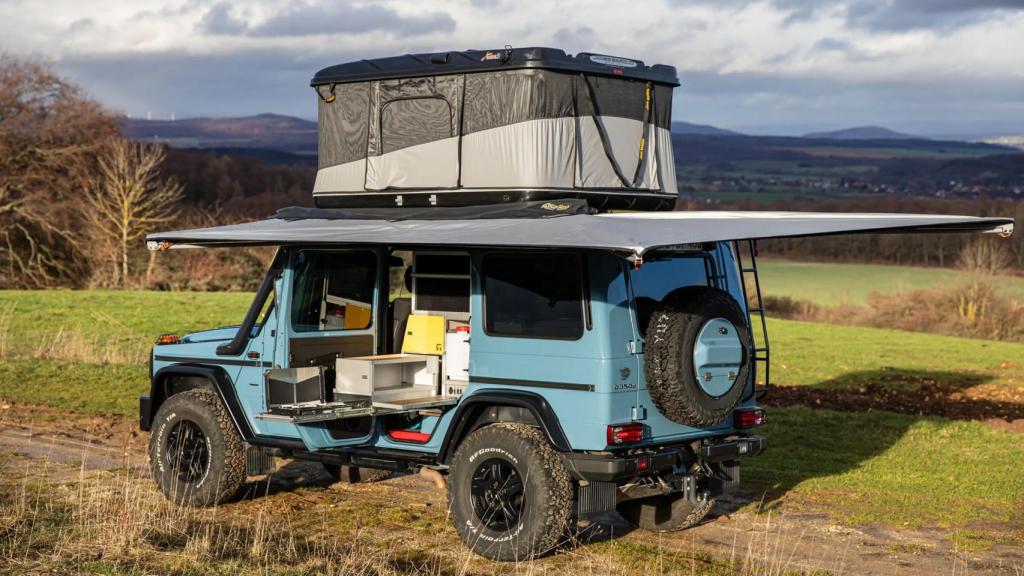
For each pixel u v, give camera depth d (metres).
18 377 16.59
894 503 9.38
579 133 8.11
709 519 8.72
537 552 7.03
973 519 8.88
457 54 8.34
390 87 8.71
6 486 9.10
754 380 8.01
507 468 7.24
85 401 14.63
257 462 8.85
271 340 8.55
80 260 45.72
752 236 6.37
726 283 7.92
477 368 7.46
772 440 12.79
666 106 8.88
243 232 8.16
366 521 8.31
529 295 7.22
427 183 8.48
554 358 7.07
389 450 8.07
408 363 7.94
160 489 8.89
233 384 8.77
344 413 7.57
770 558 7.45
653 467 7.03
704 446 7.50
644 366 7.01
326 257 8.55
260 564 6.74
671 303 6.99
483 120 8.13
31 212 44.00
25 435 11.92
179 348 9.20
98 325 26.00
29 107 44.81
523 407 7.32
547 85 7.93
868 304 46.84
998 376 23.33
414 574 6.73
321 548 7.36
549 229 6.80
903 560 7.57
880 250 59.31
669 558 7.39
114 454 10.98
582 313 6.95
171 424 8.88
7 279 44.44
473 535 7.25
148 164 44.25
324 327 8.52
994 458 11.68
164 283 42.88
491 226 7.19
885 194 167.88
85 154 45.66
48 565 6.50
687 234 6.36
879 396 18.53
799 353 27.33
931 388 20.38
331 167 9.16
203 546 7.08
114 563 6.59
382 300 8.30
